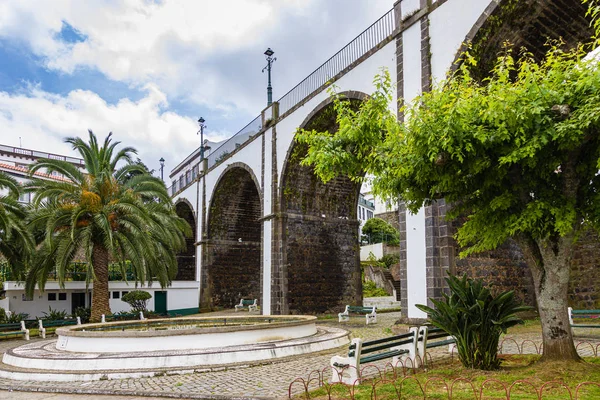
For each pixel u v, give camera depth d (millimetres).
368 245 38000
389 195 7637
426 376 6344
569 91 5867
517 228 6199
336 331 12461
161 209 20734
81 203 17938
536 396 5012
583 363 6230
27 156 46094
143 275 17984
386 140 7441
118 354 8914
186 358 8594
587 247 15180
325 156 7164
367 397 5473
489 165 6234
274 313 20438
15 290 21188
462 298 6797
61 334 10305
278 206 21328
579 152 6277
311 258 21625
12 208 17391
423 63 13422
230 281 29469
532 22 11977
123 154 20781
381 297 28484
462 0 12438
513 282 13859
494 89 6496
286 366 8500
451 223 12281
